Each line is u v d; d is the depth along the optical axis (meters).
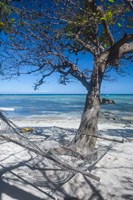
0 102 47.06
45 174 5.58
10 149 8.07
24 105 37.19
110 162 7.18
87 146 6.95
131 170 6.61
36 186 5.17
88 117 7.33
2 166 6.34
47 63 8.20
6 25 6.40
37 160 6.15
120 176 6.16
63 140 8.19
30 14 7.08
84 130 7.20
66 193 4.88
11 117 19.75
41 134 10.56
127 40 6.84
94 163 5.79
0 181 5.37
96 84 7.55
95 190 4.93
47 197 4.78
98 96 7.57
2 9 6.07
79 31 7.44
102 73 7.64
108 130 13.28
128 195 5.14
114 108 32.16
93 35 7.77
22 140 4.56
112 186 5.55
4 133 4.60
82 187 4.96
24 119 18.31
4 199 4.63
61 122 16.45
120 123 17.02
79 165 5.51
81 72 8.13
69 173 5.33
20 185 5.19
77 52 8.50
